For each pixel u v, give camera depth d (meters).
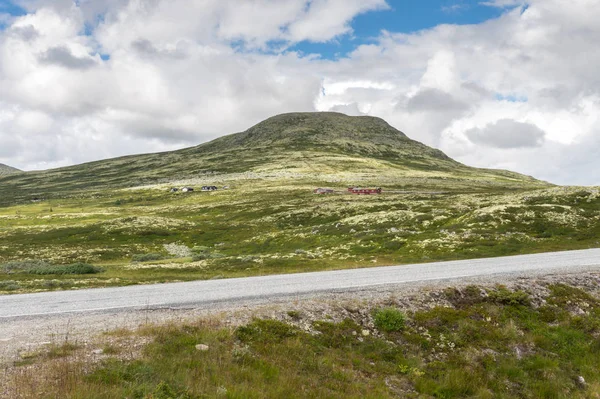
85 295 18.88
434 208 85.88
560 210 58.69
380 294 17.47
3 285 24.67
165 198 189.62
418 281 20.06
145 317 14.30
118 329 12.71
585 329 16.91
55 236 92.75
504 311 17.28
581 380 14.27
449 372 13.45
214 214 129.62
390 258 42.41
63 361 10.20
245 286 20.45
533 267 24.23
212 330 12.92
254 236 85.94
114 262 62.12
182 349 11.58
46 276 33.97
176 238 89.62
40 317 14.39
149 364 10.53
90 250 71.00
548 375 14.15
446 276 21.64
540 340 15.87
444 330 15.55
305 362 12.35
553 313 17.66
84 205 186.50
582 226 51.41
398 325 15.14
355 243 55.66
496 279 20.19
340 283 20.38
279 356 12.28
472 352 14.69
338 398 10.91
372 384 12.15
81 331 12.69
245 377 10.88
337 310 15.59
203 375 10.47
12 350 10.95
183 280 28.84
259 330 13.38
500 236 48.69
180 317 14.20
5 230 105.25
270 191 174.62
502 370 14.08
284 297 17.12
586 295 19.25
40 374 9.53
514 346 15.45
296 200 141.38
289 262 40.16
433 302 17.20
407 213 75.56
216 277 30.08
